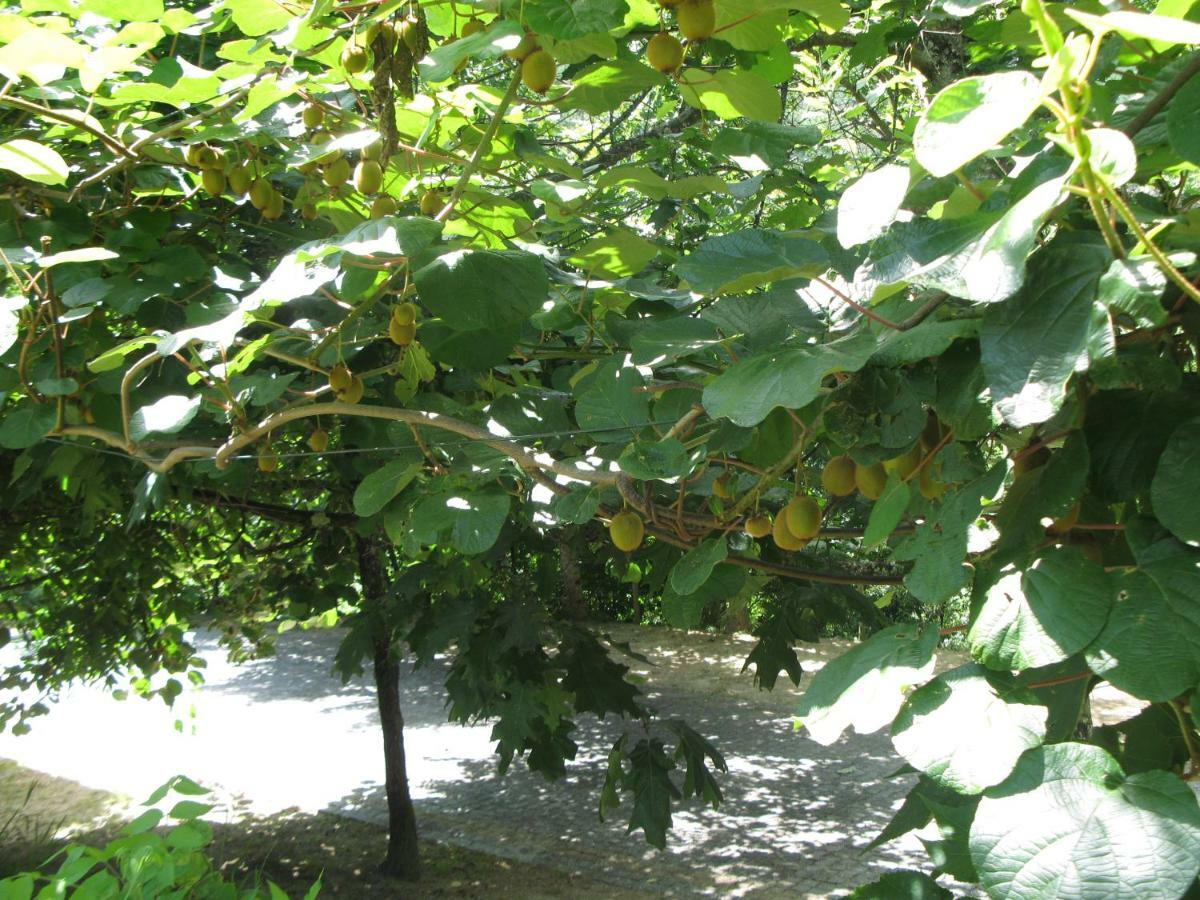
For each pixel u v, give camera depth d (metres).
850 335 1.57
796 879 8.25
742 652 15.50
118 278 2.68
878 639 1.46
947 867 1.54
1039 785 1.22
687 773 4.64
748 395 1.46
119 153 2.59
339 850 9.06
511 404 2.53
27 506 5.68
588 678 4.70
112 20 2.40
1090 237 1.26
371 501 2.46
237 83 2.51
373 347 3.40
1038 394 1.17
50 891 2.08
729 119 2.58
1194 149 1.22
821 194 3.85
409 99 2.55
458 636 4.43
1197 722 1.20
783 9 2.17
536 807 10.12
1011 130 0.97
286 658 17.28
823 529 2.21
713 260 1.59
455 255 2.12
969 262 1.20
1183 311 1.42
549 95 2.54
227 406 2.51
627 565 4.07
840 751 11.34
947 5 2.13
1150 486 1.47
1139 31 0.87
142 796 10.77
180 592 7.31
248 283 2.99
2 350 2.11
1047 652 1.29
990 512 1.61
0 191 2.86
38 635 7.63
